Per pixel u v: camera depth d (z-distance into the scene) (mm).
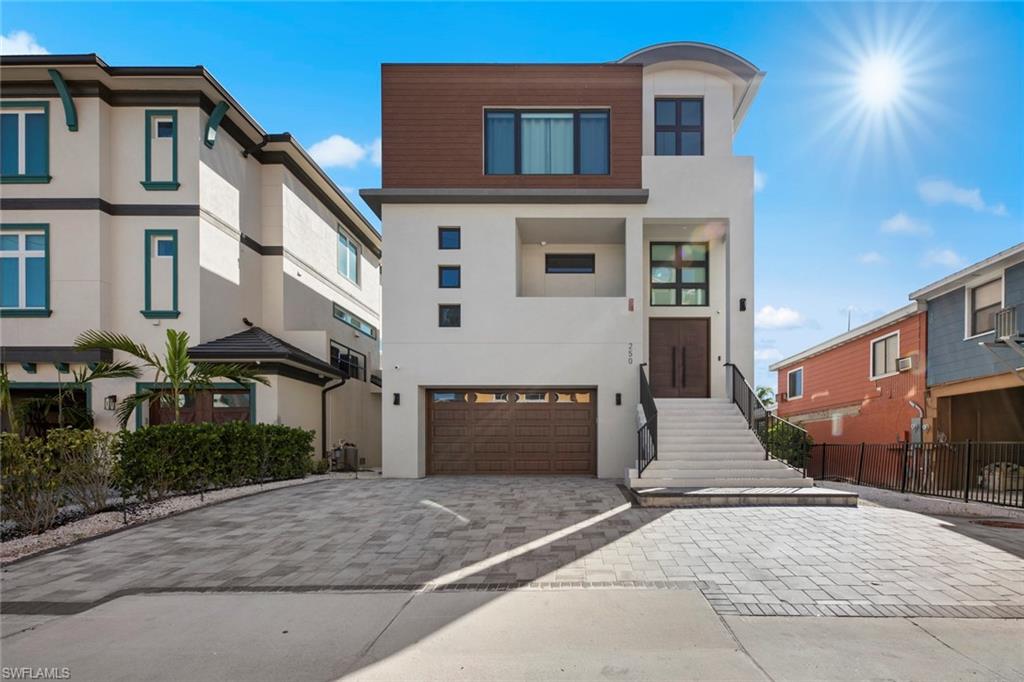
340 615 4562
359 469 17031
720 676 3525
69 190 12758
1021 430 13844
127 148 13141
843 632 4148
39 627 4398
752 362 12508
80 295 12633
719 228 13656
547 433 13000
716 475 9750
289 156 16125
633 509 8438
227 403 13211
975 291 12781
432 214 12938
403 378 12648
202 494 9438
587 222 13094
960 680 3469
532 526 7422
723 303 13836
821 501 8641
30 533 7141
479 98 13094
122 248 13016
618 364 12594
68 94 12633
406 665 3719
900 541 6566
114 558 6152
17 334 12594
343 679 3564
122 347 10648
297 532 7215
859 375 17406
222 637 4180
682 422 11406
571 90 13102
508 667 3672
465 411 13117
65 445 7844
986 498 10148
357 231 21219
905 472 11500
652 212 12844
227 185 14148
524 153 13133
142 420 12688
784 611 4539
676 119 13539
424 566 5805
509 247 12859
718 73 13398
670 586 5125
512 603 4754
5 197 12750
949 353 13430
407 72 13117
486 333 12711
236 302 14438
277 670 3680
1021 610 4551
